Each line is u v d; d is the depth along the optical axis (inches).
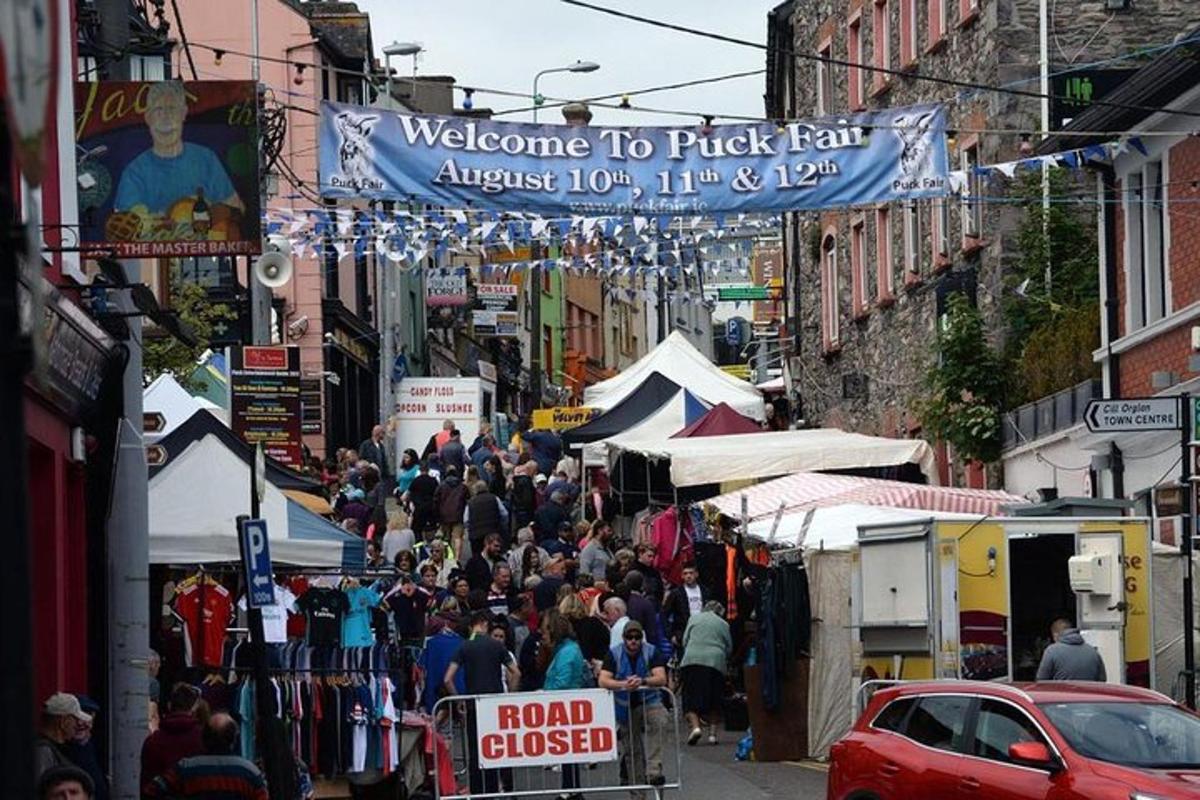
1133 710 975.0
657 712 1348.4
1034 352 2085.4
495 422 3924.7
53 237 1164.5
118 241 1111.6
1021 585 1536.7
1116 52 2161.7
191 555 1341.0
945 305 2289.6
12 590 402.9
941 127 1412.4
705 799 1354.6
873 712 1067.9
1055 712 971.3
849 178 1403.8
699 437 2305.6
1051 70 2162.9
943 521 1403.8
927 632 1403.8
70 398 1191.6
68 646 1240.8
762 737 1606.8
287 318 3316.9
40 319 415.2
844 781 1064.2
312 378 3198.8
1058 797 932.6
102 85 1115.9
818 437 2218.3
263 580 1056.2
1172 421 1219.9
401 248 1653.5
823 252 2982.3
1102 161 1908.2
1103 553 1412.4
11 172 434.6
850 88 2790.4
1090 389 1911.9
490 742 1261.1
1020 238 2185.0
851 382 2770.7
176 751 1025.5
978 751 991.6
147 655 1147.9
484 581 1897.1
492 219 1662.2
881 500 1838.1
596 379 5679.1
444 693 1353.3
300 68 1378.0
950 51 2363.4
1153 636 1419.8
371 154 1364.4
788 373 3240.7
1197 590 1496.1
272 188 2965.1
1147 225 1843.0
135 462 1155.3
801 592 1606.8
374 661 1301.7
